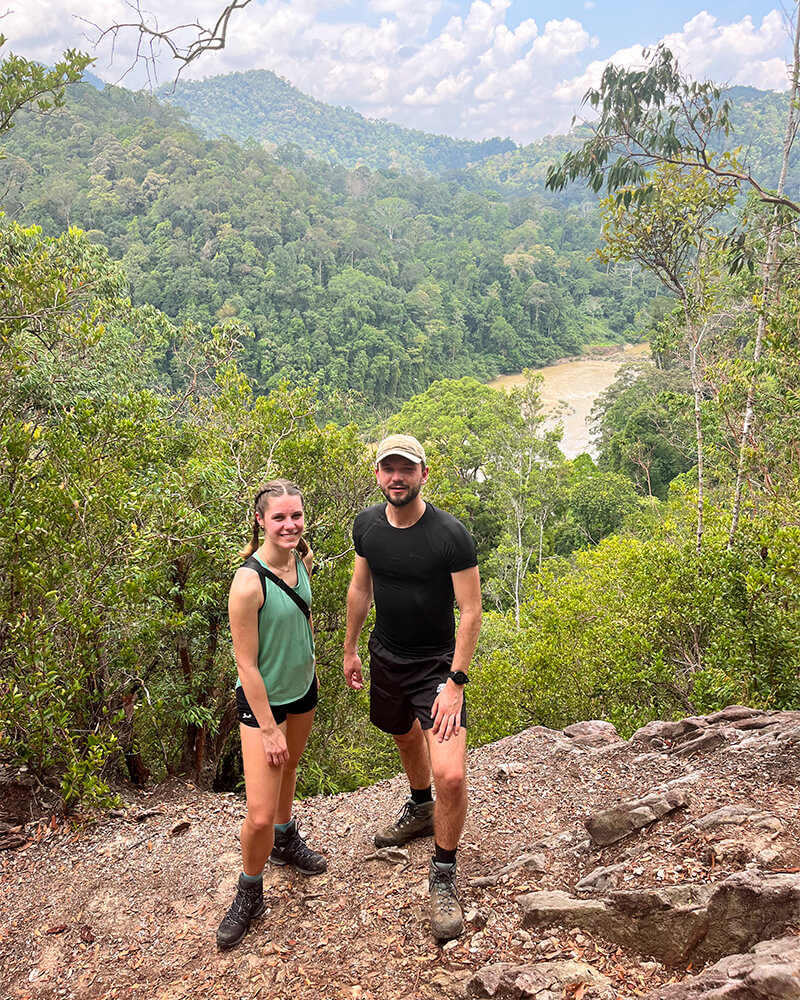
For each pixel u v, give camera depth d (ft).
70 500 15.80
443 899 8.70
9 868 12.05
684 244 35.27
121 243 313.12
